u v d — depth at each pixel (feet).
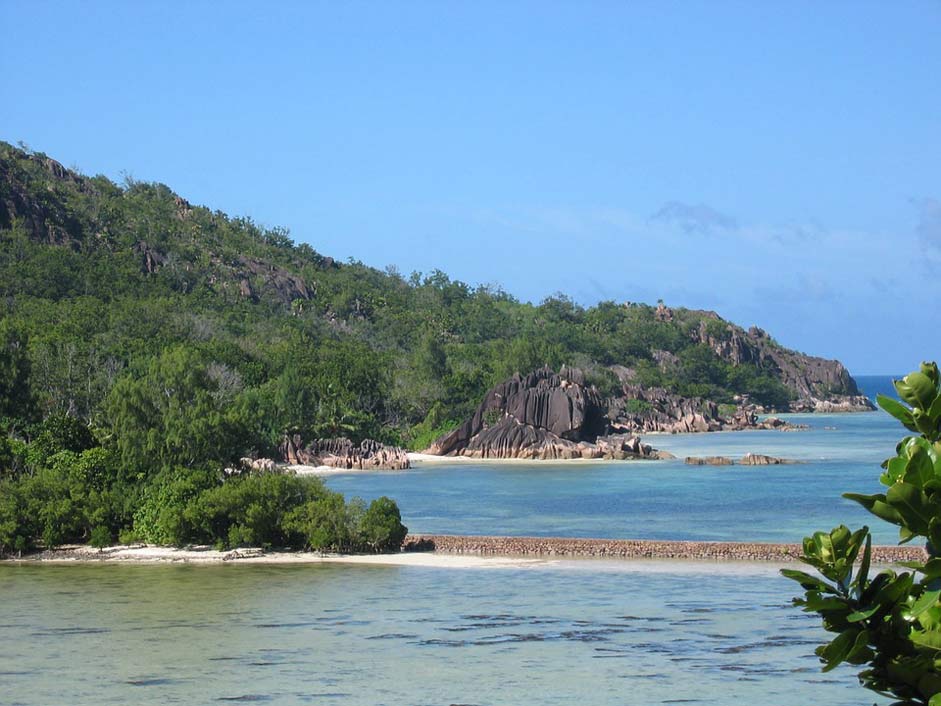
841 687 168.04
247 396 522.47
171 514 308.40
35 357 573.33
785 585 249.55
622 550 292.81
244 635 208.13
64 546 315.17
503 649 194.49
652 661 184.85
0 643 203.82
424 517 378.73
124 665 187.01
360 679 176.04
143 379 371.15
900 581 42.29
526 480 522.06
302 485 311.47
